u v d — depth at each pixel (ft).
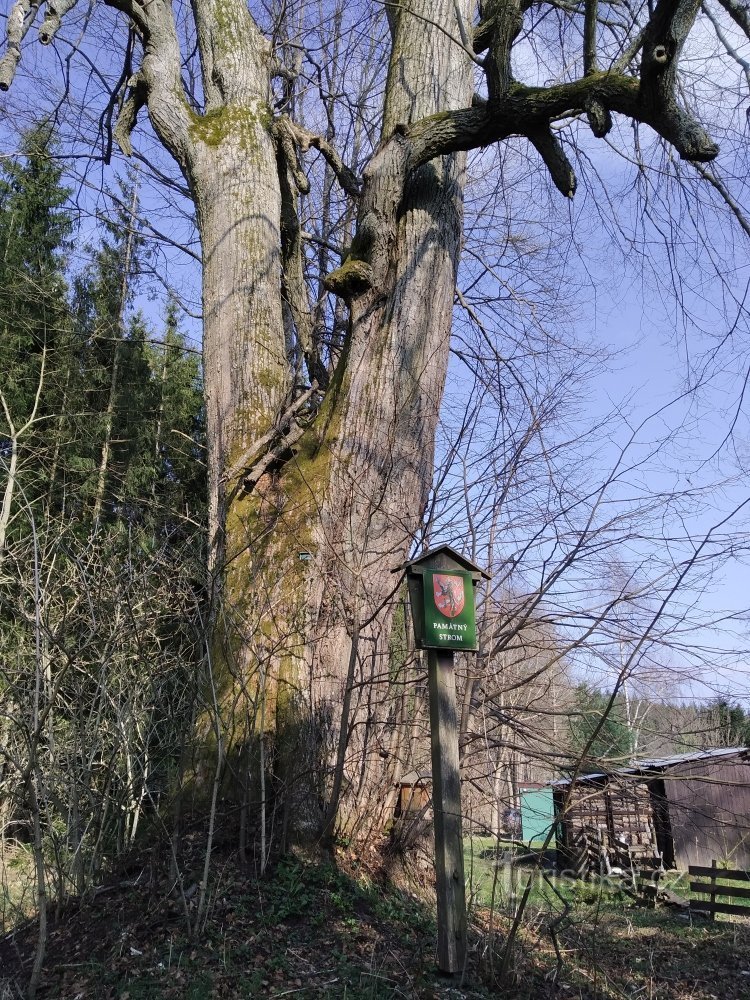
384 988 15.48
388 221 25.94
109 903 18.13
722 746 20.47
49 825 18.67
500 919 21.20
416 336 25.58
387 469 24.04
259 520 24.07
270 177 30.37
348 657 22.07
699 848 46.47
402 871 21.56
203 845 19.47
